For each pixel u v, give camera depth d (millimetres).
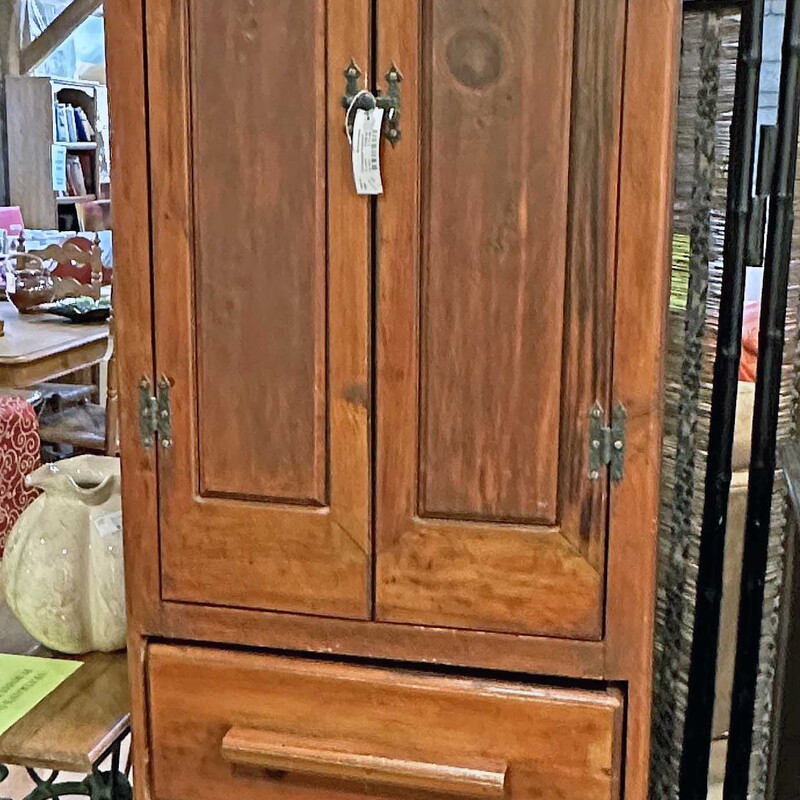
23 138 5363
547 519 1156
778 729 1472
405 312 1145
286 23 1116
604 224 1086
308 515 1209
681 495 1480
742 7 1316
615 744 1177
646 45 1045
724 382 1394
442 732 1215
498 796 1203
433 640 1208
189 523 1239
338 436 1186
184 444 1225
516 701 1189
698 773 1497
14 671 1426
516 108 1083
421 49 1090
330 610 1225
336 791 1254
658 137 1058
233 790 1285
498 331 1130
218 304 1188
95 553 1445
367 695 1227
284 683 1246
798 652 1416
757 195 1359
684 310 1440
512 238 1108
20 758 1237
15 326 3414
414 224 1123
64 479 1466
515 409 1142
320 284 1159
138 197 1183
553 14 1061
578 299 1105
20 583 1444
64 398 3836
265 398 1196
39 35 5605
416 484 1179
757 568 1459
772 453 1436
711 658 1462
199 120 1153
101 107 6223
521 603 1177
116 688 1385
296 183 1145
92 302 3670
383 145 1113
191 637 1269
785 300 1400
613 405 1114
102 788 1359
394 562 1197
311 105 1125
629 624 1155
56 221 5508
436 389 1153
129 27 1151
